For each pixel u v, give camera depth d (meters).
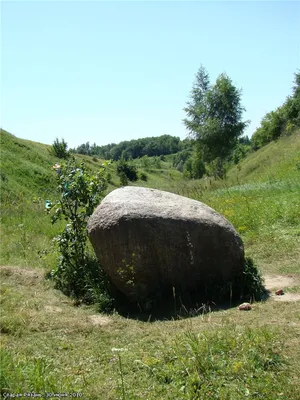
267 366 3.70
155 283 5.91
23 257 8.41
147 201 6.09
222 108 35.00
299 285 6.24
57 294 6.35
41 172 30.34
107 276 6.23
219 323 4.88
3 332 4.87
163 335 4.70
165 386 3.59
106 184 7.45
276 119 42.28
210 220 6.00
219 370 3.66
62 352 4.41
